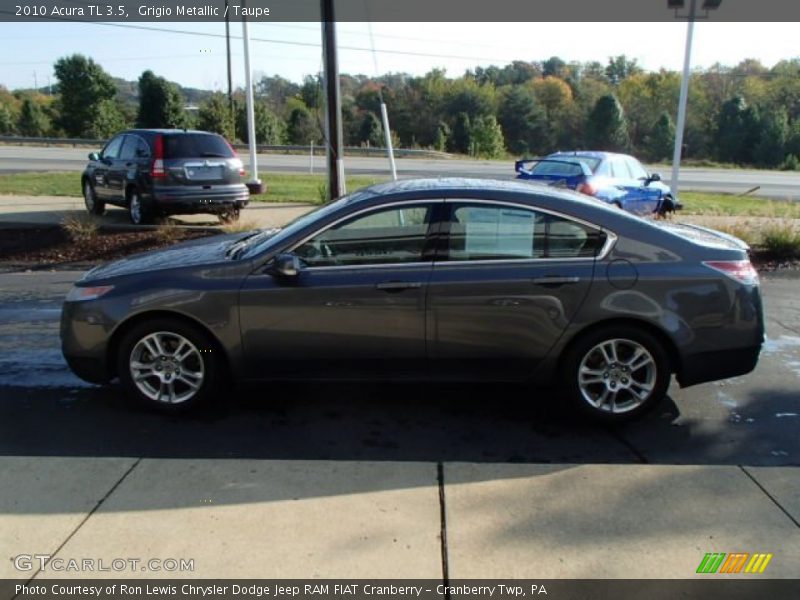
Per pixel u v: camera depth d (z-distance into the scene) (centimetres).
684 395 520
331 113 1182
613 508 349
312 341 457
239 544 317
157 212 1225
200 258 481
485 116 6262
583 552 312
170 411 474
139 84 4444
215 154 1230
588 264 446
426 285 445
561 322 447
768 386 539
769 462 412
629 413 459
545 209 448
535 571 299
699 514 343
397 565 302
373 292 447
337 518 338
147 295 459
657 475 384
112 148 1337
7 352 615
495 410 491
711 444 438
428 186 462
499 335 450
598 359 459
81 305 468
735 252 462
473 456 421
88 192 1405
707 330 447
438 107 6850
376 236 454
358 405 498
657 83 7012
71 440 435
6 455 409
